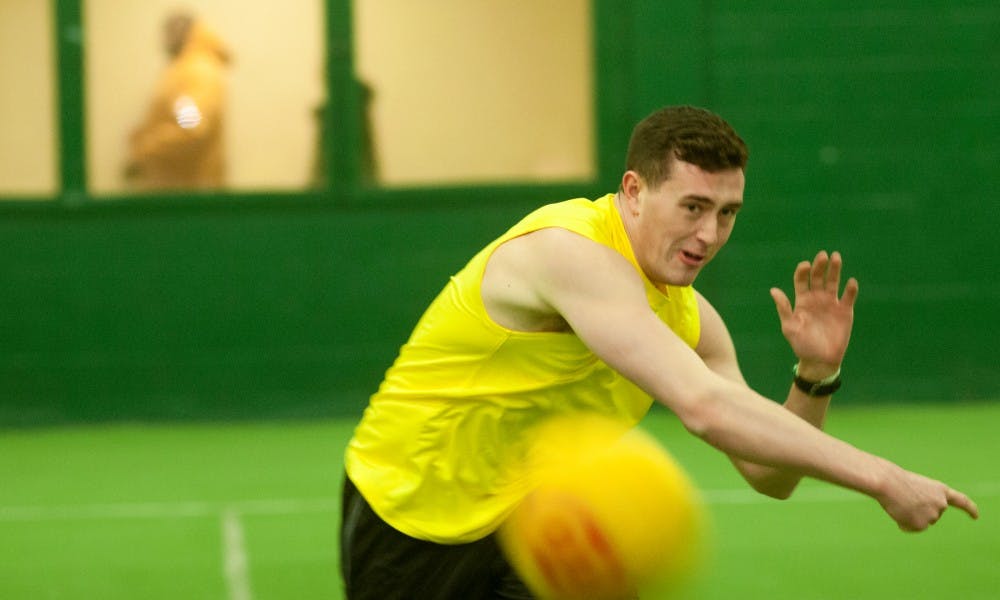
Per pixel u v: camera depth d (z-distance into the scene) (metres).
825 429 25.17
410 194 27.11
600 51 27.08
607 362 8.09
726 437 7.57
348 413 27.11
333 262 27.06
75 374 26.73
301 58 27.08
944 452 22.86
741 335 27.16
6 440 25.59
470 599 9.27
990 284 27.58
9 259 26.61
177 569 15.96
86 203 26.66
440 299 9.10
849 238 27.30
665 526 8.00
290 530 17.86
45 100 26.75
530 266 8.47
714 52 27.00
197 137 26.95
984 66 27.28
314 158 27.16
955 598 14.27
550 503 8.14
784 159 27.16
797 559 15.91
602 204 8.73
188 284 26.88
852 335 27.58
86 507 19.55
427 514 9.07
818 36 27.06
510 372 8.81
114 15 26.78
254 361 26.98
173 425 26.81
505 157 27.30
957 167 27.41
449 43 27.12
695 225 8.32
